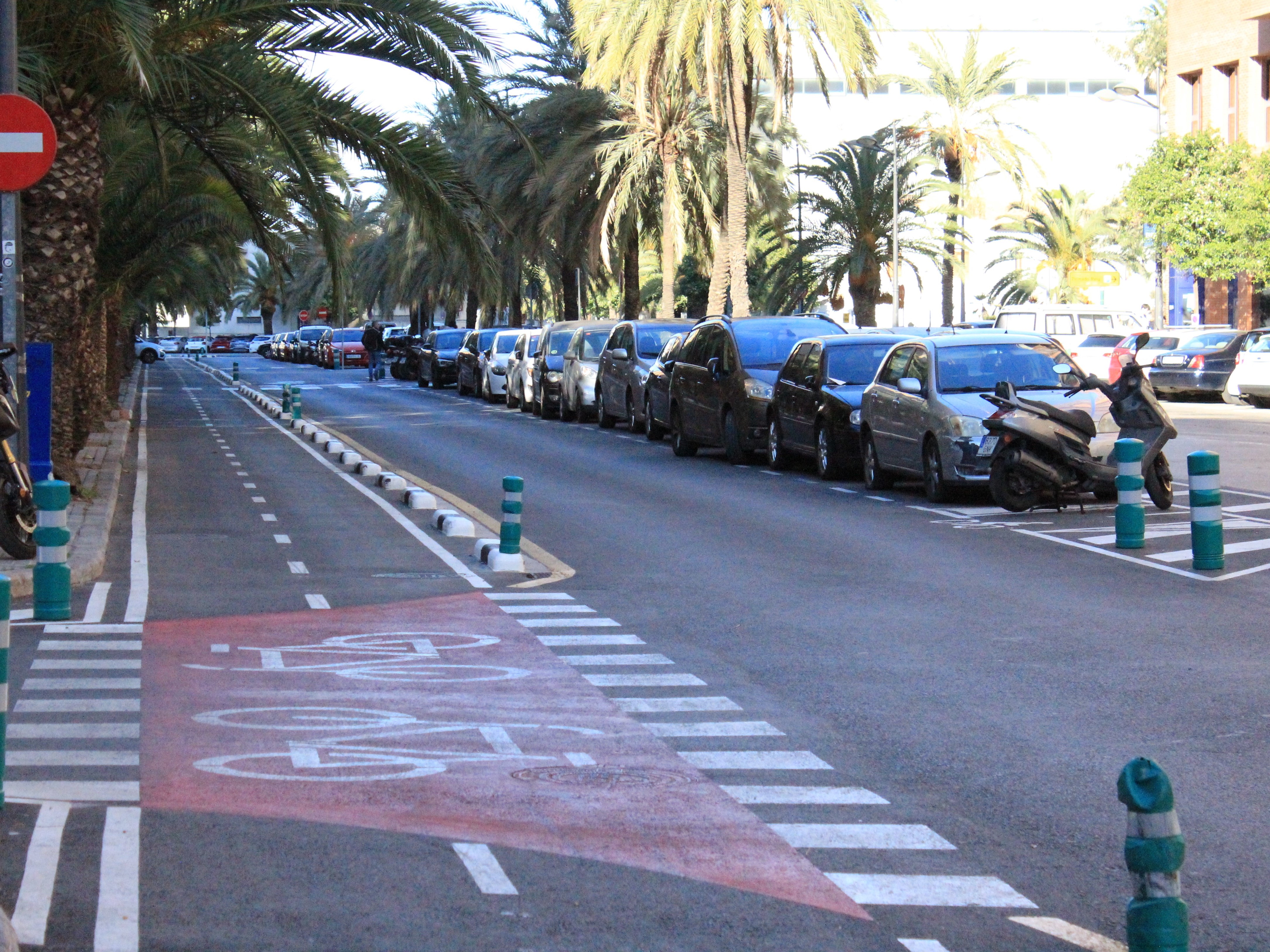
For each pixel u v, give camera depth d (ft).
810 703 35.94
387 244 335.06
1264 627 44.45
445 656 41.68
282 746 32.01
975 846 25.48
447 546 64.39
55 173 74.79
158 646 42.80
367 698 36.52
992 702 35.83
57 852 24.80
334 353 344.28
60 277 75.56
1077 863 24.58
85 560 55.26
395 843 25.45
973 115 262.26
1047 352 80.02
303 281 433.07
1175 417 143.33
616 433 135.33
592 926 21.62
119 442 114.73
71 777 29.50
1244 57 230.89
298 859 24.58
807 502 79.82
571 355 152.15
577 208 196.65
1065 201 318.24
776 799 28.12
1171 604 48.47
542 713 35.09
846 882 23.63
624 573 56.54
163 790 28.66
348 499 82.43
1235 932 21.59
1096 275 286.05
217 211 131.03
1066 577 54.03
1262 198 197.36
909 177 240.53
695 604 49.88
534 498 82.94
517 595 52.03
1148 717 34.24
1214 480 54.54
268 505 79.56
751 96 165.68
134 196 124.16
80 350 101.76
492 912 22.17
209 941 20.92
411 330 344.90
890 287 345.10
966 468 75.10
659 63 163.12
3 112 52.95
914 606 48.98
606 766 30.45
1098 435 71.72
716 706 35.65
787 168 239.71
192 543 64.80
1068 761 30.78
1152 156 211.00
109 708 35.32
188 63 75.51
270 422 154.30
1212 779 29.37
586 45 165.68
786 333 106.52
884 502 78.95
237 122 93.45
